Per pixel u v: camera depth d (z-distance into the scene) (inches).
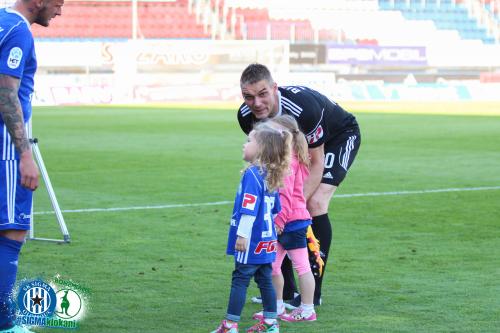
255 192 240.2
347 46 1979.6
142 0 2073.1
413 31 2206.0
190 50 1829.5
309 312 261.0
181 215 460.4
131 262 340.8
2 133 228.4
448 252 362.3
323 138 283.7
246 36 2102.6
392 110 1531.7
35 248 368.2
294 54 1948.8
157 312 267.4
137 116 1357.0
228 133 1035.9
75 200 518.0
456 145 879.1
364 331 248.2
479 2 2316.7
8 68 223.8
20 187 231.3
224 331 242.5
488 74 2053.4
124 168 688.4
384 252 362.3
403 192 546.9
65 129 1098.1
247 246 241.1
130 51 1781.5
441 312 267.4
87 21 2055.9
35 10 233.6
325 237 289.7
